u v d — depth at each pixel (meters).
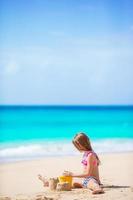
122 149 11.84
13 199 4.83
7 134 18.77
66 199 4.72
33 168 7.44
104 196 4.81
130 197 4.74
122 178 6.01
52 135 17.97
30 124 22.92
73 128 22.75
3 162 8.36
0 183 5.78
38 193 5.14
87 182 5.28
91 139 14.80
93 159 5.39
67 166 7.75
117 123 23.84
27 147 12.25
